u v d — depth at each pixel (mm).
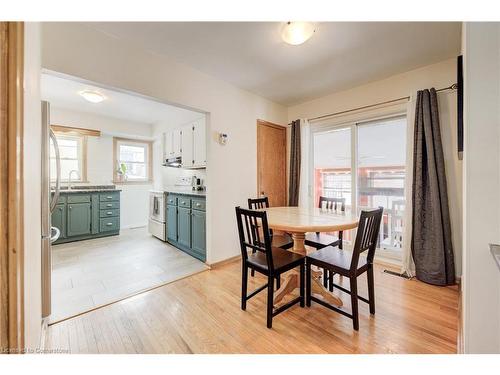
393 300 2021
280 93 3352
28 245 741
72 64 1787
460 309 1819
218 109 2871
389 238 3018
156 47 2176
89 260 3047
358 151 3229
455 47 2176
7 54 551
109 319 1756
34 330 943
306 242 2424
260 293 2188
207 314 1829
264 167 3535
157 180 5453
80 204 3963
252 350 1433
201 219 3045
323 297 2000
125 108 4008
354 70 2639
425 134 2398
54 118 3988
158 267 2809
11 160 544
